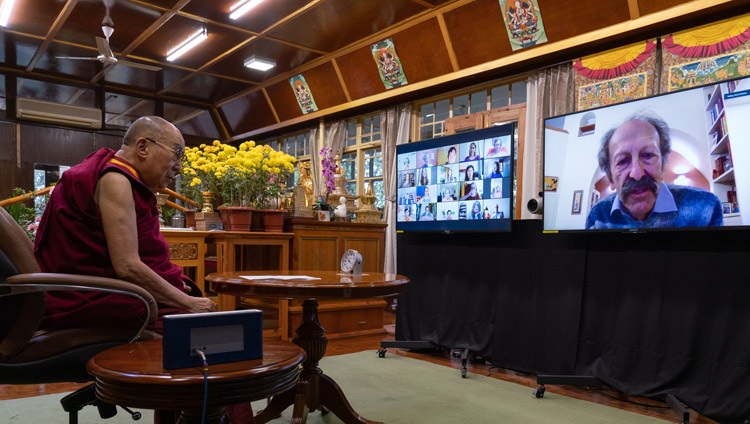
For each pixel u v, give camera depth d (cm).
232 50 715
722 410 264
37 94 889
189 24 632
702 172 278
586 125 334
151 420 256
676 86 442
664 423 264
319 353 248
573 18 485
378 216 547
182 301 178
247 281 226
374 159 788
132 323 168
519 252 372
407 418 264
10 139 844
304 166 520
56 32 665
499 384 337
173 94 949
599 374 319
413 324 447
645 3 440
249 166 439
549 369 343
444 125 662
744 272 264
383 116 732
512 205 370
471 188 402
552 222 345
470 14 553
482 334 392
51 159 882
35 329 147
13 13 608
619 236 319
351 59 704
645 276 304
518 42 536
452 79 612
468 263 407
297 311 451
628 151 310
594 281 329
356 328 496
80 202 171
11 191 841
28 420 252
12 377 149
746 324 261
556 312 344
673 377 286
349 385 326
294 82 810
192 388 105
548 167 352
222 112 1011
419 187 449
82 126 905
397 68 662
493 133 388
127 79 870
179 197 475
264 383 114
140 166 188
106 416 179
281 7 579
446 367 383
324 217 488
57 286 140
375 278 251
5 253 142
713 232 277
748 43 401
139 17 616
